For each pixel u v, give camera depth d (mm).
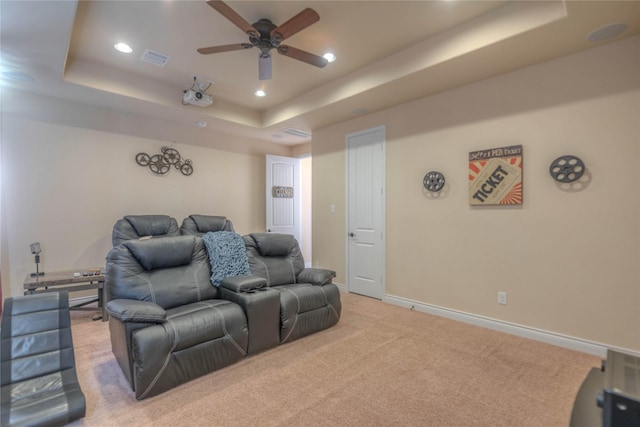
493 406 1910
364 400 1979
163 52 3217
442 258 3551
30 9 2162
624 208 2449
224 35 2895
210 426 1749
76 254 4008
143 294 2428
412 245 3838
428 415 1830
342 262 4758
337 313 3262
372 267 4332
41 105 3760
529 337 2902
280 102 4645
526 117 2922
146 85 3881
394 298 4031
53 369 1908
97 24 2713
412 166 3832
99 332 3119
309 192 7094
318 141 5109
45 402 1643
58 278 3328
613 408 811
